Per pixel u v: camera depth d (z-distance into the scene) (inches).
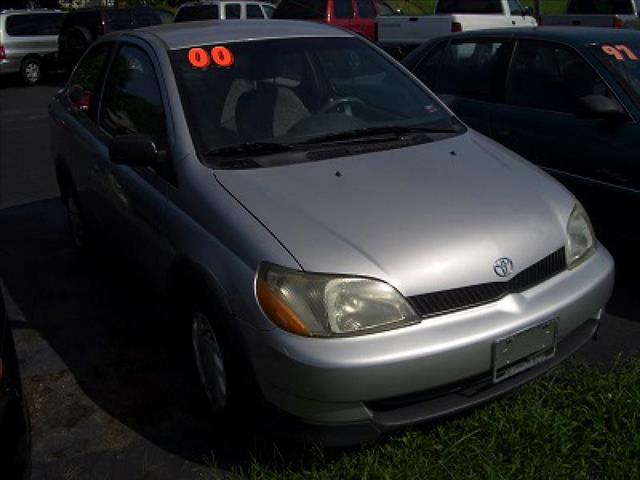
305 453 118.0
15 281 201.5
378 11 679.1
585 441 112.4
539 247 117.2
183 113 139.0
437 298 106.5
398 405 106.7
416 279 105.9
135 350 159.3
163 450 124.5
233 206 118.4
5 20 679.1
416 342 103.0
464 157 139.1
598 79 188.1
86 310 181.0
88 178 178.5
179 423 131.9
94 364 154.3
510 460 109.8
